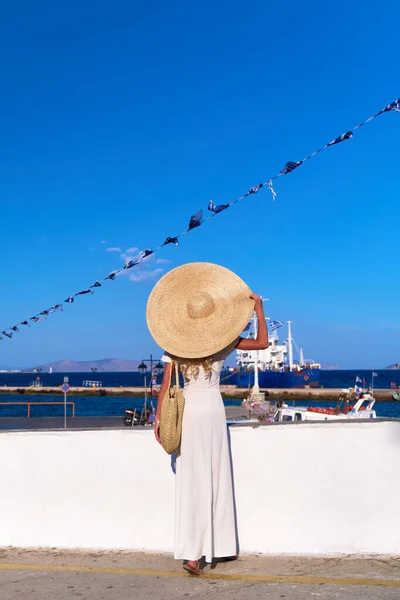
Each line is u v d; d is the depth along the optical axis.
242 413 25.03
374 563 4.17
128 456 4.81
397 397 69.00
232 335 4.09
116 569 4.27
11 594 3.82
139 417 24.08
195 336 4.12
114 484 4.81
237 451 4.62
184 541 4.07
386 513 4.36
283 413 21.23
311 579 3.89
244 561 4.36
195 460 4.11
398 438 4.39
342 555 4.36
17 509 4.94
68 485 4.89
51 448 4.95
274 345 75.69
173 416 4.05
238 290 4.31
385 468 4.39
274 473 4.55
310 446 4.52
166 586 3.88
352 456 4.45
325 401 69.00
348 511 4.41
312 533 4.45
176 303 4.30
